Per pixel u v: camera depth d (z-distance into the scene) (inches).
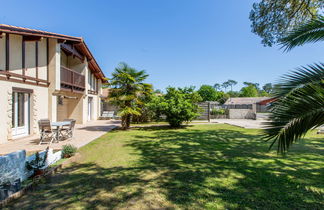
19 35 273.9
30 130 302.8
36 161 127.7
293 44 128.6
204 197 100.0
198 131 370.0
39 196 102.5
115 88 408.5
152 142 257.6
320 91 77.7
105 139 281.4
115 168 148.7
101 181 122.3
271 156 182.4
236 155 187.0
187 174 134.5
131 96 392.5
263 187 112.0
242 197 99.9
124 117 406.0
